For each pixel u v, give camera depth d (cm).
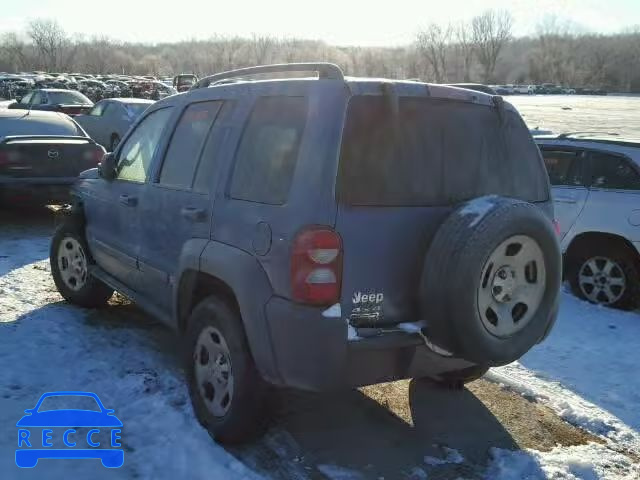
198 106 444
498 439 409
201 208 396
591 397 475
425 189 352
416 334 337
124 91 4722
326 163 327
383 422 424
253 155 372
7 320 572
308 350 321
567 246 714
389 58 11775
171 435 385
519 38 13938
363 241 328
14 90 4638
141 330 563
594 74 12400
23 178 902
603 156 700
